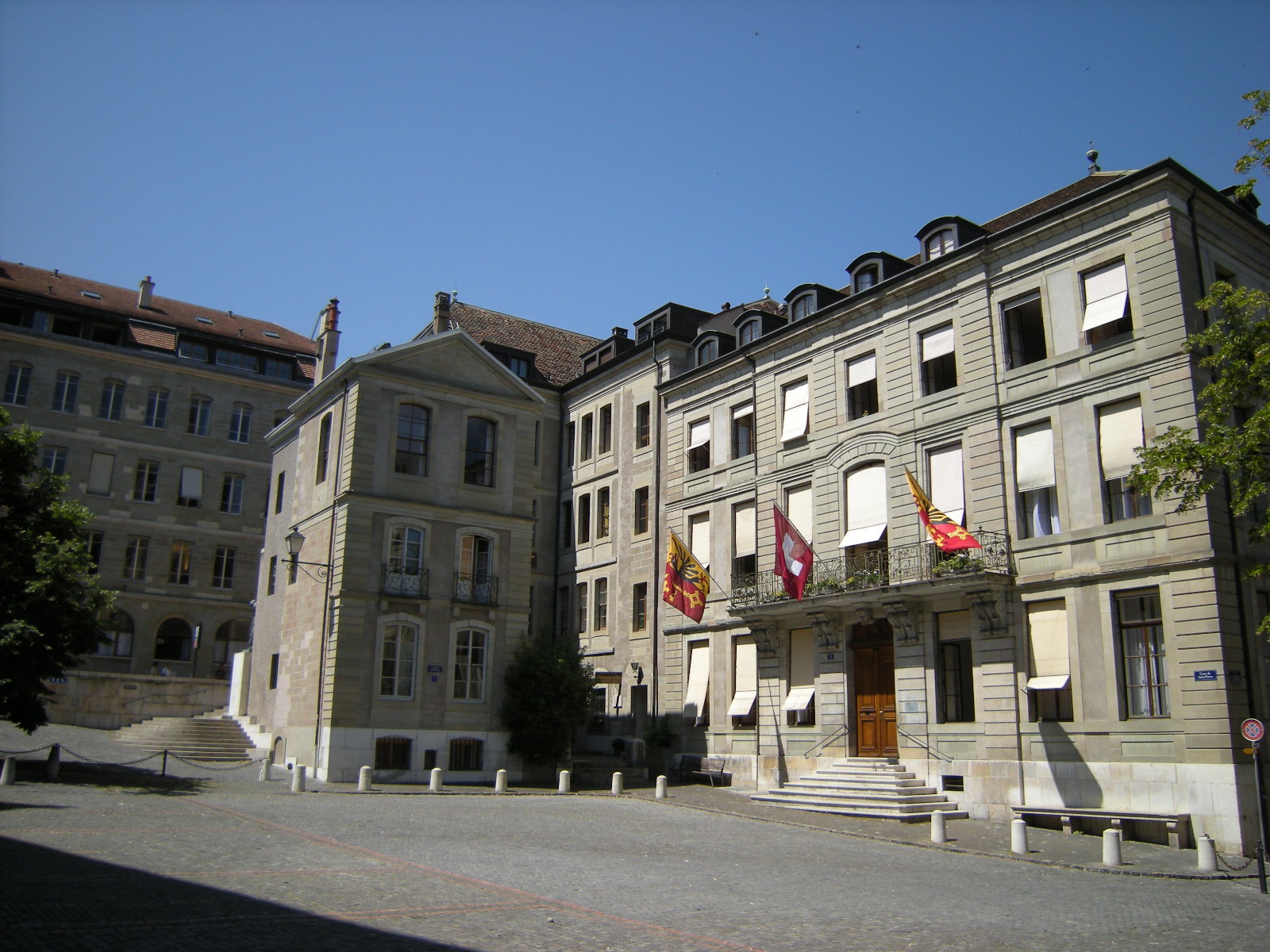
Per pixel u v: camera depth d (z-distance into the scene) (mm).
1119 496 22938
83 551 25969
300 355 55938
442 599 31359
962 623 25562
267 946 9203
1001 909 13242
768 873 15625
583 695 32250
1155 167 22891
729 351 35969
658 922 11273
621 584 38844
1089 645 22688
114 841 15273
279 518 36344
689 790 30188
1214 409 19609
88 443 48438
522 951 9562
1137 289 23141
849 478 29375
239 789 24594
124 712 35906
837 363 30234
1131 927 12398
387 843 16578
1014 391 25203
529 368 44375
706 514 34656
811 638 29766
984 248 26219
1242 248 24672
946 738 25125
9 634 23406
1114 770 21797
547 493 43500
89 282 54656
